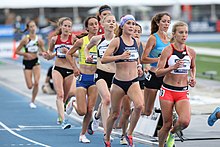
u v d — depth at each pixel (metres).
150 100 20.11
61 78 22.38
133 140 19.83
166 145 16.98
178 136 19.22
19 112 27.41
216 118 17.33
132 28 16.97
